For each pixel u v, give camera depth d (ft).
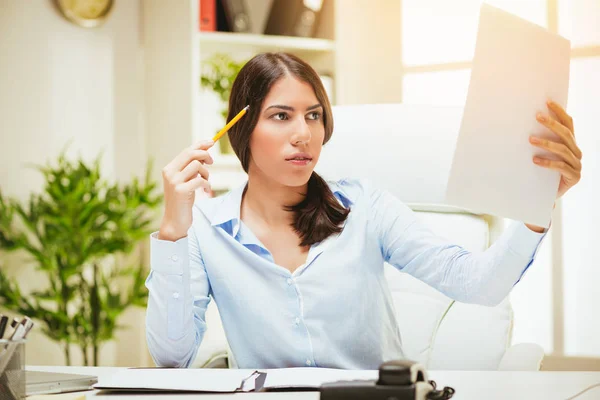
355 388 2.68
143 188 10.87
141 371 3.72
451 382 3.43
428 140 5.79
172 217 4.08
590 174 10.41
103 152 11.10
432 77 11.32
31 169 10.65
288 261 4.70
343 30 11.26
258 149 4.50
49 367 4.17
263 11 11.95
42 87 10.73
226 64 10.74
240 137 4.59
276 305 4.54
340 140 5.90
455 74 11.15
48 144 10.77
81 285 9.96
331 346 4.53
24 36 10.64
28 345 10.69
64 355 10.96
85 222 9.66
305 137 4.39
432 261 4.59
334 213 4.72
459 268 4.39
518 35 3.55
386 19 11.50
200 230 4.78
